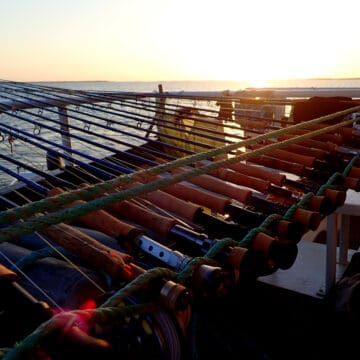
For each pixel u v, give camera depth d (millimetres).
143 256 1447
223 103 5734
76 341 820
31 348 804
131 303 1083
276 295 3006
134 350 1047
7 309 1006
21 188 3555
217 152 1808
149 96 6105
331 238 2832
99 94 5812
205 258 1282
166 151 4820
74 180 3973
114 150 2836
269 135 2291
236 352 2178
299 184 2295
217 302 1233
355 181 2334
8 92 5328
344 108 4609
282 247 1501
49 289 1394
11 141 3529
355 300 2613
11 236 1042
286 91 6930
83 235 1381
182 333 1086
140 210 1673
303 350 2607
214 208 1897
